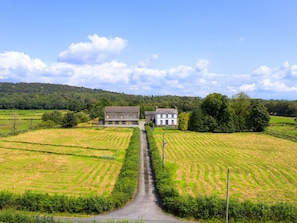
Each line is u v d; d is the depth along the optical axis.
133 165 51.19
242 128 113.12
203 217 32.66
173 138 95.00
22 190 41.81
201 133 108.12
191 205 33.03
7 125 123.69
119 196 36.28
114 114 135.12
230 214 32.19
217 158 65.62
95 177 49.34
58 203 33.59
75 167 55.97
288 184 46.88
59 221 27.84
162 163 55.41
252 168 56.59
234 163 60.78
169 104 182.25
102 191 41.91
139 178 49.25
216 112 113.25
